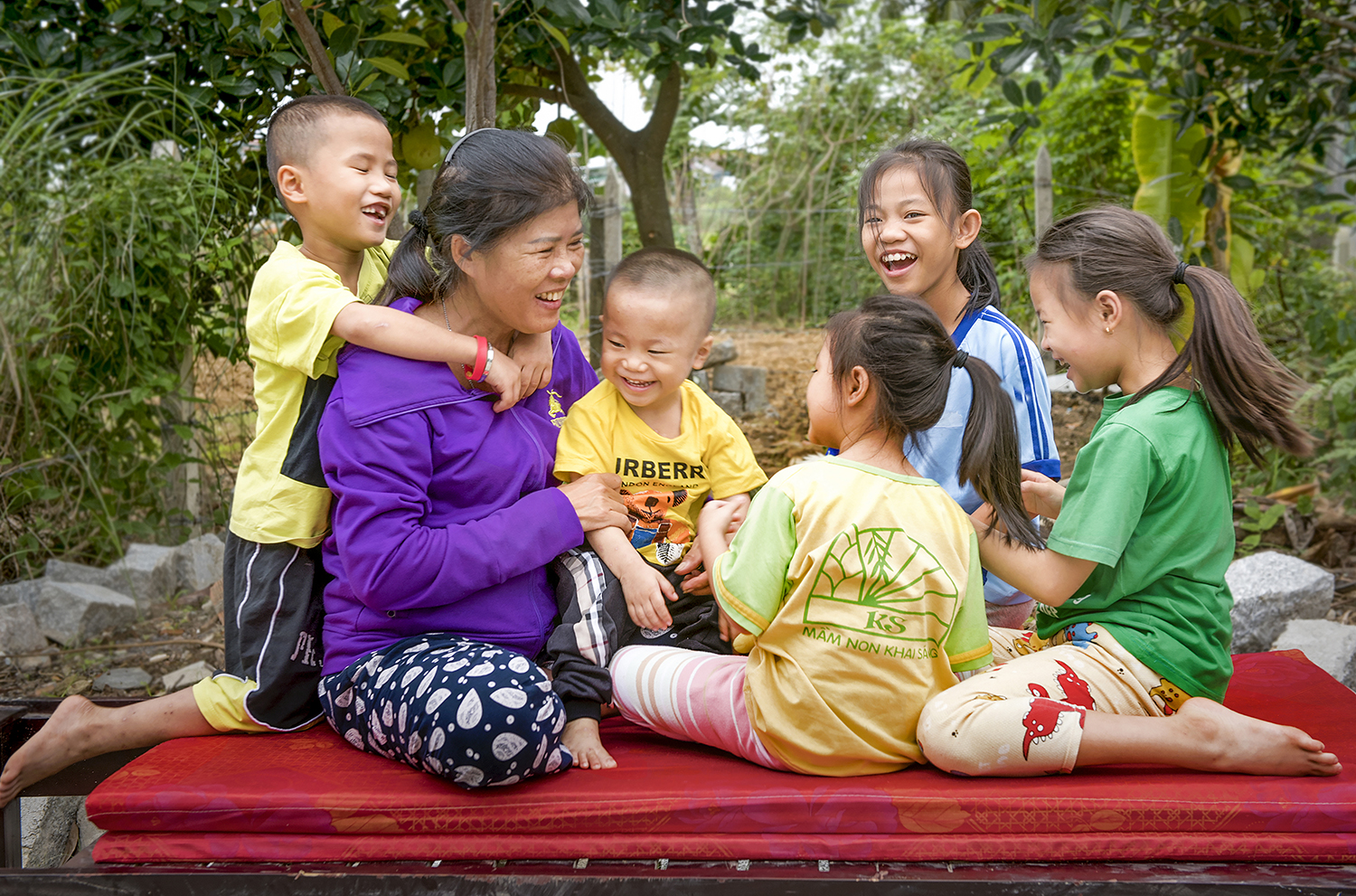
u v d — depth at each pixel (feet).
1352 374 13.92
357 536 6.07
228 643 6.80
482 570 6.18
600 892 5.31
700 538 6.82
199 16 11.08
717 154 33.30
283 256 6.72
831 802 5.42
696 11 12.29
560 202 6.08
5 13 12.15
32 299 13.10
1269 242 20.80
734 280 30.91
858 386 5.98
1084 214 6.44
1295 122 16.38
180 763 6.03
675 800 5.45
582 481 6.73
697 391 7.31
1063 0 12.00
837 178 31.30
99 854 5.52
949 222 7.53
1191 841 5.32
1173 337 6.35
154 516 14.94
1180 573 6.11
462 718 5.42
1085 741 5.60
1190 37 13.84
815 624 5.77
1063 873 5.23
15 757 6.43
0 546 13.75
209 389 15.66
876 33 33.01
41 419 13.38
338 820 5.50
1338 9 14.14
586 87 14.29
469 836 5.50
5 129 13.01
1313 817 5.32
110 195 12.89
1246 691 7.27
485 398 6.53
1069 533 5.98
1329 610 11.78
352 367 6.30
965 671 6.07
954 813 5.38
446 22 10.62
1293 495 14.76
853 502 5.79
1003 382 7.47
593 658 6.49
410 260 6.60
